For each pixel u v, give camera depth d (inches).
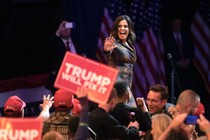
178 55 801.6
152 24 792.3
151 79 777.6
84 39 769.6
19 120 404.5
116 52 540.4
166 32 830.5
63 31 722.2
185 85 797.9
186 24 831.7
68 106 483.5
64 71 413.1
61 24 723.4
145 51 784.3
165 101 507.5
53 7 788.6
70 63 412.8
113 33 551.2
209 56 810.8
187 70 800.9
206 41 812.0
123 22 548.7
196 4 832.9
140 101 495.2
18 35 777.6
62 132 481.1
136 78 773.9
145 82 776.3
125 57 542.0
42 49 772.6
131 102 541.6
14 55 776.9
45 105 516.1
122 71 541.6
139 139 479.5
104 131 463.2
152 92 506.6
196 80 809.5
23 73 774.5
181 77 797.9
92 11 773.9
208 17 816.3
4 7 789.2
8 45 777.6
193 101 499.5
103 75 410.3
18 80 740.0
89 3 773.9
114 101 466.6
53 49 744.3
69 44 724.0
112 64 541.6
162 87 508.4
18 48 776.9
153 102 505.7
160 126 430.0
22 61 776.3
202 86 809.5
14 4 790.5
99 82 410.3
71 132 441.4
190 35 813.2
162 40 805.2
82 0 771.4
